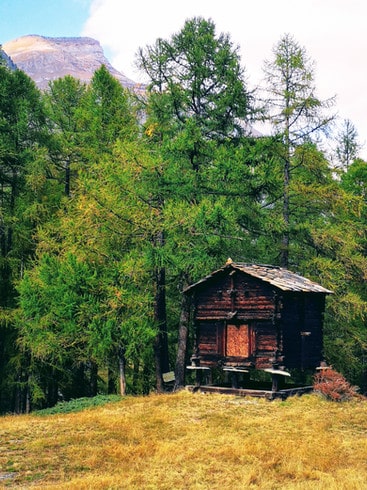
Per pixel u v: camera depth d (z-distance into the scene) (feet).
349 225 110.01
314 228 104.88
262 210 106.83
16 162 112.57
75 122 118.52
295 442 56.44
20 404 115.65
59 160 117.29
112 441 57.36
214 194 97.86
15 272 109.29
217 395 81.25
